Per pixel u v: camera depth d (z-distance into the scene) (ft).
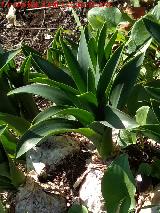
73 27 4.91
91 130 2.89
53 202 3.06
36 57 3.08
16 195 3.16
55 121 2.92
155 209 2.75
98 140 3.02
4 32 5.14
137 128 2.77
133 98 3.14
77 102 2.94
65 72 3.11
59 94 2.94
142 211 2.81
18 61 4.57
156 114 2.78
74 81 3.01
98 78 2.99
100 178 3.06
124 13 3.83
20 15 5.25
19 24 5.16
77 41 4.65
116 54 2.90
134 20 3.82
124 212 2.68
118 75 2.94
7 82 3.35
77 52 3.31
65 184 3.20
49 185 3.19
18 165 3.54
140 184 2.87
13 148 3.42
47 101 4.06
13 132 3.80
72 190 3.16
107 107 2.82
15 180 3.15
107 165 3.14
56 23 5.04
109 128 2.96
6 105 3.34
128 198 2.71
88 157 3.29
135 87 3.15
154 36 2.95
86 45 3.01
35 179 3.24
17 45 4.91
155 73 3.61
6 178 3.21
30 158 3.36
